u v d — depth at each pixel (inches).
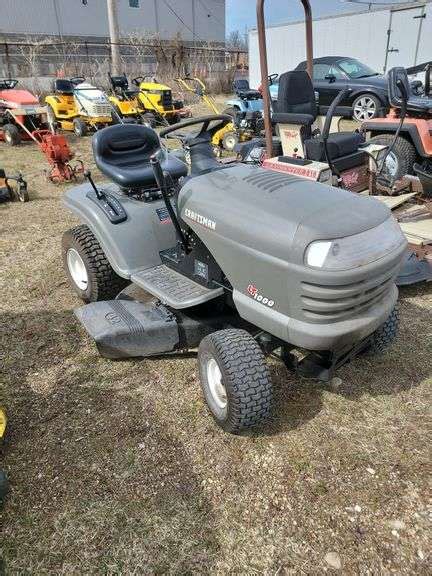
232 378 87.7
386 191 192.1
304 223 80.7
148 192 130.7
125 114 438.3
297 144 209.0
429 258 147.6
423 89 291.0
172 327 112.3
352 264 79.7
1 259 178.2
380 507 81.7
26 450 94.7
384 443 94.3
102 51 1161.4
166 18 1370.6
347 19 585.3
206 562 74.2
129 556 75.3
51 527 80.0
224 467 89.9
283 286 83.1
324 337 82.1
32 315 141.3
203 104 601.0
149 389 110.7
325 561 73.9
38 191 263.9
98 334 110.1
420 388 108.7
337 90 440.5
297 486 85.8
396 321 108.5
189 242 108.7
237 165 110.0
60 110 432.1
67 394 109.7
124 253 120.9
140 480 87.8
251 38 687.1
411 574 71.9
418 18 532.1
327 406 104.0
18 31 1153.4
